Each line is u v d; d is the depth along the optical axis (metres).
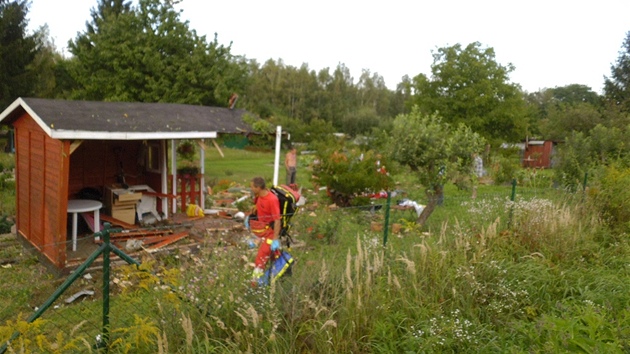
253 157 32.91
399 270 5.50
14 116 8.74
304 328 4.19
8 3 28.53
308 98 65.44
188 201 11.11
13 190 13.78
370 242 6.30
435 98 30.62
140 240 7.87
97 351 3.82
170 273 4.29
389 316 4.56
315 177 14.79
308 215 10.52
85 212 8.72
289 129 41.31
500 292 5.23
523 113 30.12
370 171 13.36
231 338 4.01
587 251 6.78
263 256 5.47
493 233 6.55
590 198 8.80
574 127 29.55
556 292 5.55
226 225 9.28
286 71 67.88
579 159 14.85
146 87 25.28
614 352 3.58
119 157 10.43
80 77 26.20
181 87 25.94
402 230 9.31
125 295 4.42
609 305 4.82
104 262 4.04
